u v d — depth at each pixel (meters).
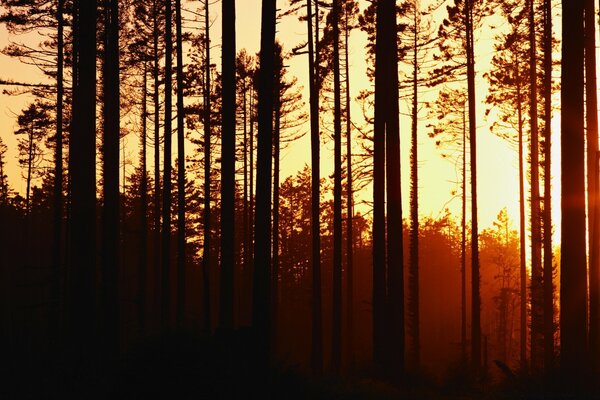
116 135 25.36
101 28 27.80
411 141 39.38
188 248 64.00
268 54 18.11
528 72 38.03
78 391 15.91
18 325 28.55
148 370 14.09
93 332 18.78
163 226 31.66
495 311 92.62
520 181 42.56
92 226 19.02
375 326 23.97
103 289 23.41
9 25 27.81
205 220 32.19
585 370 17.11
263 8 18.20
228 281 19.02
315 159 31.61
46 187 67.94
